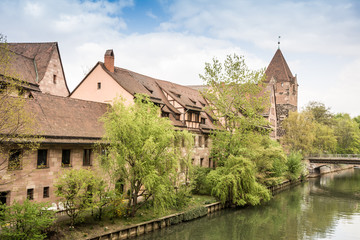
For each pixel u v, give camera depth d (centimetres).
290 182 4947
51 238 1672
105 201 2050
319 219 2862
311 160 5931
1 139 1633
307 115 6044
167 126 2277
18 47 3353
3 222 1506
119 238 1970
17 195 1880
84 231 1858
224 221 2655
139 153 2120
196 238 2227
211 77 3303
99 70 3106
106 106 2838
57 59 3256
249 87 3191
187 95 4016
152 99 3072
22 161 1900
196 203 2817
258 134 3294
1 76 1639
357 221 2802
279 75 6812
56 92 3241
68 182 1873
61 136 2111
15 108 1730
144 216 2281
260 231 2461
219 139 3231
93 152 2383
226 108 3325
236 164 2936
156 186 2131
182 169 2741
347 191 4397
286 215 2988
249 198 2897
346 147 7362
